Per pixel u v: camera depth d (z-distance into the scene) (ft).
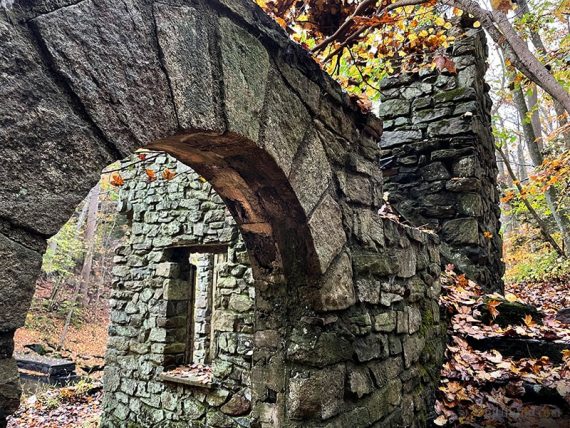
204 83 4.13
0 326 2.61
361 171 7.04
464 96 13.47
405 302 8.21
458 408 8.59
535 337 9.75
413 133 13.92
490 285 13.39
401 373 7.59
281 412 5.85
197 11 4.18
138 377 13.85
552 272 24.08
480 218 13.16
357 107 6.95
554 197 23.50
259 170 5.30
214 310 12.37
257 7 4.92
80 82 3.07
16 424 16.98
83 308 47.42
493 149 16.71
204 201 13.24
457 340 10.01
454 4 6.71
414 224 13.29
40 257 2.83
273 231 6.02
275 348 6.12
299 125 5.59
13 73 2.72
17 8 2.79
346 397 6.03
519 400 8.31
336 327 6.05
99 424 14.70
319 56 10.82
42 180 2.83
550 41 22.36
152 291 14.17
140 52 3.54
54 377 23.95
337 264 6.16
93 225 50.19
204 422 11.94
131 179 15.38
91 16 3.20
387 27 12.21
